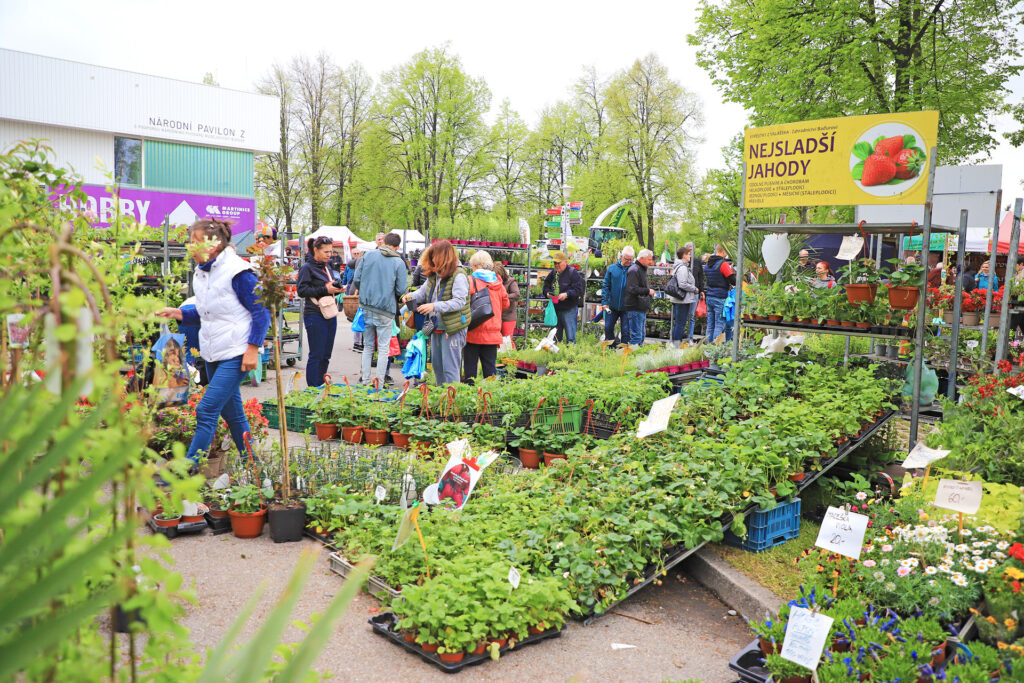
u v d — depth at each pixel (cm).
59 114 2617
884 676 313
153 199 2816
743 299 827
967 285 1235
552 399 768
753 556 503
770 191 790
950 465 580
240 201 3062
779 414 624
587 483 565
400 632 390
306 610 418
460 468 461
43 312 168
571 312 1389
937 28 1966
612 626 427
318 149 3906
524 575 421
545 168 4316
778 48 2083
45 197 371
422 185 3938
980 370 775
